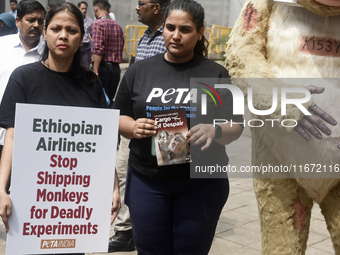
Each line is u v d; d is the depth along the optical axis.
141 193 2.58
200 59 2.64
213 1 14.02
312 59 2.54
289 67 2.61
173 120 2.50
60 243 2.39
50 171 2.36
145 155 2.56
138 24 14.63
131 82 2.64
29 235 2.35
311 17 2.55
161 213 2.56
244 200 5.16
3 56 3.82
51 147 2.36
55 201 2.37
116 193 2.70
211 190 2.56
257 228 4.40
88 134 2.40
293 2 2.48
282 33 2.61
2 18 6.86
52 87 2.59
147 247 2.62
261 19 2.70
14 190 2.31
